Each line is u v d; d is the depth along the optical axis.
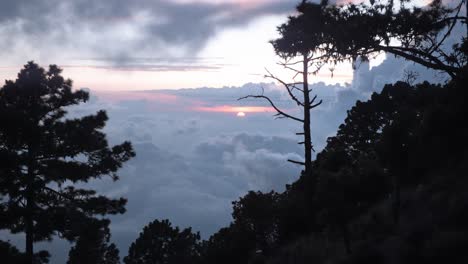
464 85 13.77
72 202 24.97
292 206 20.64
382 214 12.23
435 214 9.52
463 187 10.04
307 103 23.95
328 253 12.99
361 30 16.48
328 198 11.66
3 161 21.94
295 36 18.70
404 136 12.31
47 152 23.48
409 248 8.52
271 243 22.86
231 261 23.33
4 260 22.17
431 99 17.72
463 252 7.55
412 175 12.91
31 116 24.00
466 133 12.51
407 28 16.05
